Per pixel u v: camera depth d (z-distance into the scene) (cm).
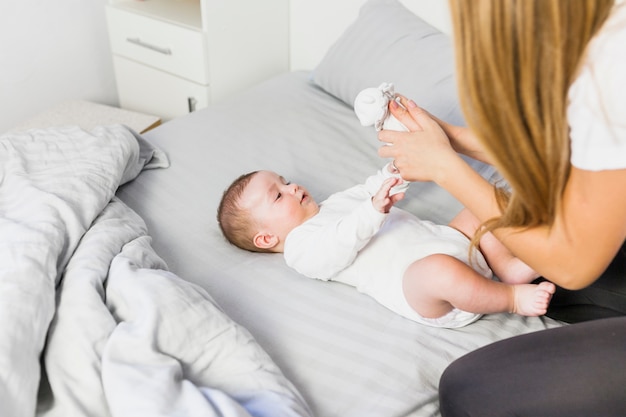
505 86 66
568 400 80
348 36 195
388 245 122
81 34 241
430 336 113
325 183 155
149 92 238
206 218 146
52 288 102
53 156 143
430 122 105
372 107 112
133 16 224
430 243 118
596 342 83
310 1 225
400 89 173
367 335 113
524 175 72
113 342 92
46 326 97
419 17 194
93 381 91
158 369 91
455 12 66
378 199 114
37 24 227
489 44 64
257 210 135
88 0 237
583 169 69
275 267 132
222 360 98
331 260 120
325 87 199
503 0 62
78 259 111
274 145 172
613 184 68
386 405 99
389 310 120
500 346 90
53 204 121
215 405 87
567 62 64
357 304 121
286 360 107
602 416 78
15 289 96
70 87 247
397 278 117
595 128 66
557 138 68
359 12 202
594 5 62
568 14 62
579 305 115
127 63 239
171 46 219
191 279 126
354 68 187
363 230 116
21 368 88
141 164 159
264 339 111
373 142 173
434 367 107
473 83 67
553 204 76
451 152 97
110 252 116
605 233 73
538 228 80
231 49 220
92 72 251
